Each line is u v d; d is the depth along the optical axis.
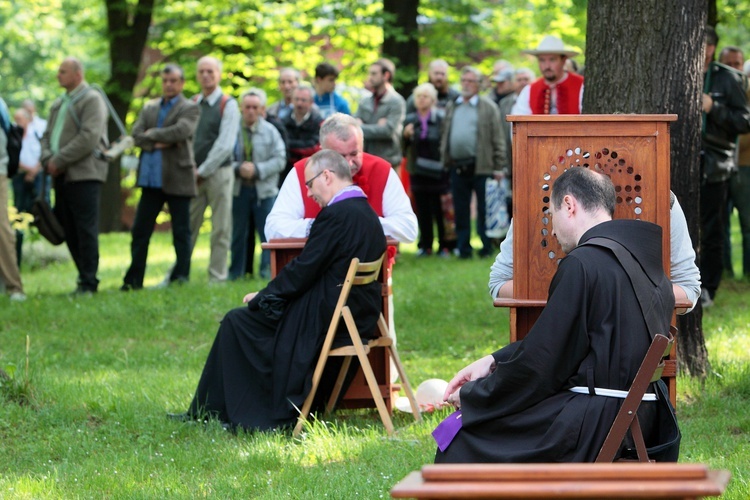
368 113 15.24
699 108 8.04
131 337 11.00
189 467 6.46
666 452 4.61
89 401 7.79
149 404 7.92
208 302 12.28
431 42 26.31
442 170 16.31
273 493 5.80
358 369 7.85
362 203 7.51
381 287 7.74
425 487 3.11
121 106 26.36
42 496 5.82
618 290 4.65
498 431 4.71
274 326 7.43
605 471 3.08
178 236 13.57
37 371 8.55
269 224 8.25
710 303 11.30
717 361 8.52
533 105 10.67
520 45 27.48
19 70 40.19
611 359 4.60
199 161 13.91
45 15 29.44
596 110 8.06
